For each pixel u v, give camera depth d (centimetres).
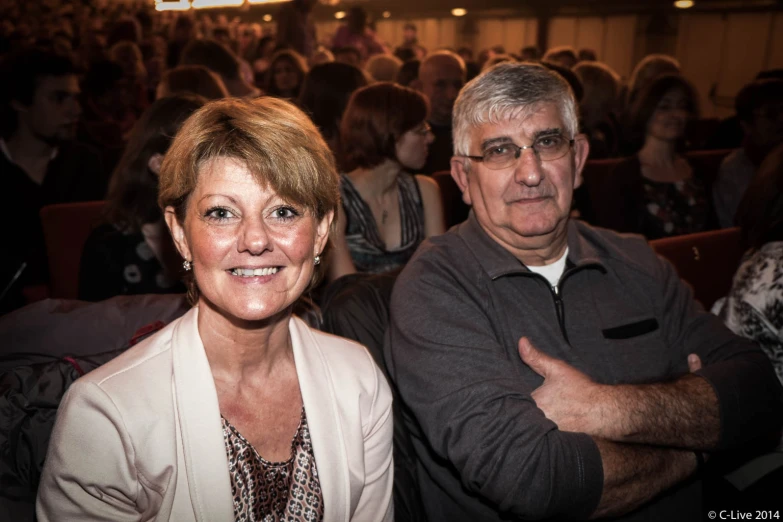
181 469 106
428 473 154
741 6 899
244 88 505
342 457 118
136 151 211
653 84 340
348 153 278
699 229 342
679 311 164
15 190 326
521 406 130
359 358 130
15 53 322
